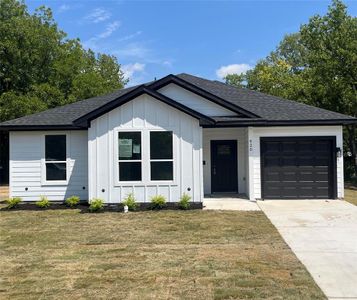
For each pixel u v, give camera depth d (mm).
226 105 15922
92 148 13945
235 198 16094
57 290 5871
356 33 25156
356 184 24875
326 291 5746
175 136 13914
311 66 28766
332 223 10977
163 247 8414
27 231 10305
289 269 6793
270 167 15836
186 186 13891
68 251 8148
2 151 31703
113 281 6246
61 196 15734
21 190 15727
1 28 30719
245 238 9211
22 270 6871
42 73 34156
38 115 16703
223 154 17688
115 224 11148
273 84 37625
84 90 33156
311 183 15828
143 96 13914
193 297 5543
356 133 27641
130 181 13906
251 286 5961
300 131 15781
